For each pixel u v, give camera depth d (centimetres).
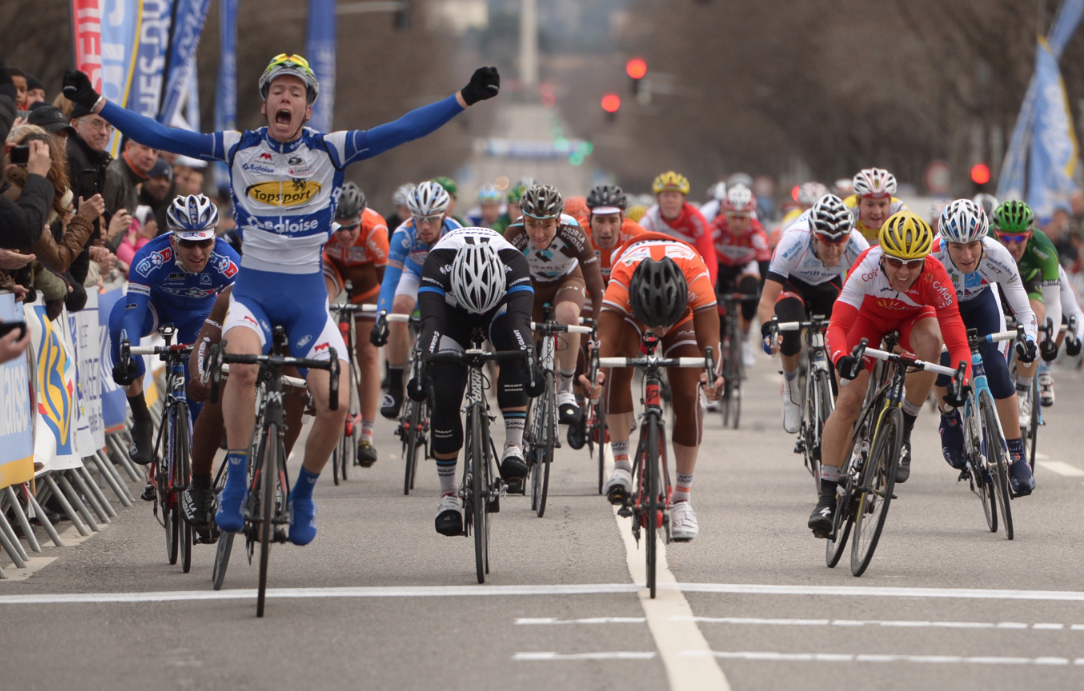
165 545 2716
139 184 3891
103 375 3303
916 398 2647
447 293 2388
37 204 2412
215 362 2062
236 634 1947
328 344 2189
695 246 4369
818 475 3162
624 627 1966
